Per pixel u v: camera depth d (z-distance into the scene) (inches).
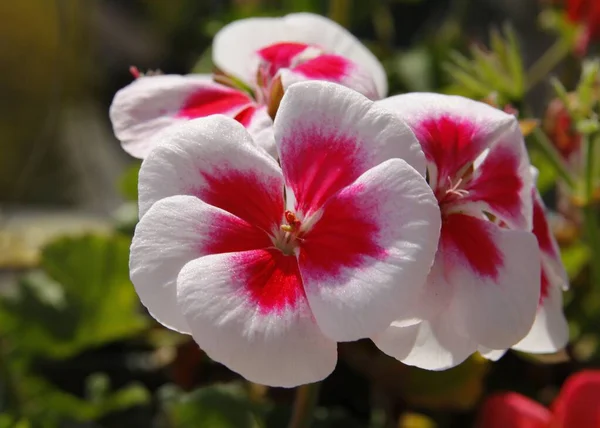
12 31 25.1
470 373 12.6
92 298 14.0
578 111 11.9
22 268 15.9
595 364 13.5
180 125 9.4
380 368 13.0
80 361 14.1
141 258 8.7
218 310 8.5
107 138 26.1
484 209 9.5
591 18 15.4
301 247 8.9
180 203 8.8
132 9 30.1
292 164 9.0
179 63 28.1
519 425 11.9
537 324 9.8
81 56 26.1
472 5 24.1
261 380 8.6
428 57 17.2
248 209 9.0
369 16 20.8
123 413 13.2
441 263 9.1
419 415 13.2
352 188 8.8
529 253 9.2
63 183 24.4
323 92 8.9
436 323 9.1
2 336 14.1
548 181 14.2
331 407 13.3
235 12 18.3
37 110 25.1
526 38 23.7
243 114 9.9
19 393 13.4
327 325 8.5
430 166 9.4
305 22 11.1
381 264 8.6
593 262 13.0
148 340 14.4
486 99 10.2
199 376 13.5
